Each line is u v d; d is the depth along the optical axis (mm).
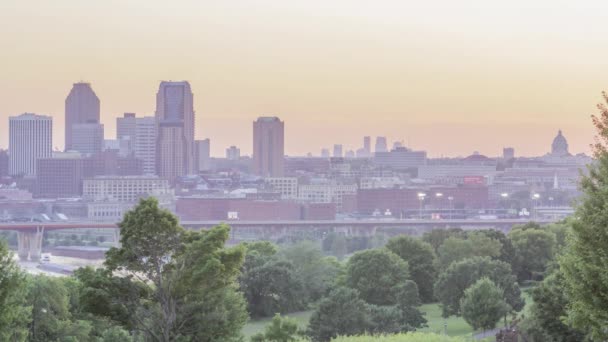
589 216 72250
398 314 182000
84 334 133250
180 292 101812
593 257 71125
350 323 170625
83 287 103000
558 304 117625
